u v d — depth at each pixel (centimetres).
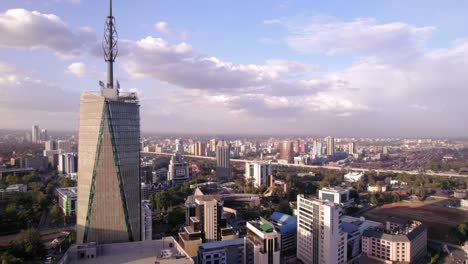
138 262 13138
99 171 19325
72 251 13475
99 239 19300
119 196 19625
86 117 19638
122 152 19812
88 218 19225
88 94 19638
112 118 19462
